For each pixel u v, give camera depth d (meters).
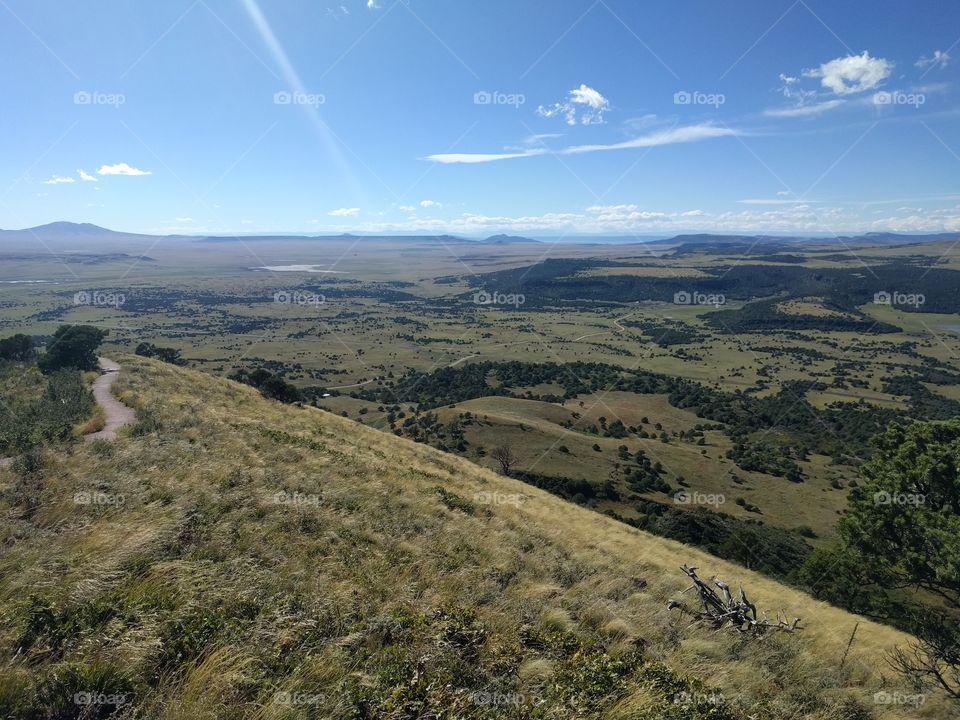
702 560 23.47
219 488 13.31
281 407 40.44
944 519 17.80
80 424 20.59
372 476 19.00
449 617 8.10
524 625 8.60
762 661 9.27
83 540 9.09
